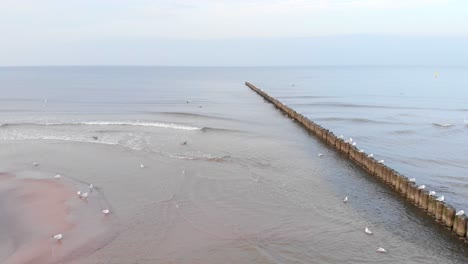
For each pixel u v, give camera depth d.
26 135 33.31
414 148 32.25
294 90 93.75
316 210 19.22
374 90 93.75
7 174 23.42
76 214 18.06
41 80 120.81
